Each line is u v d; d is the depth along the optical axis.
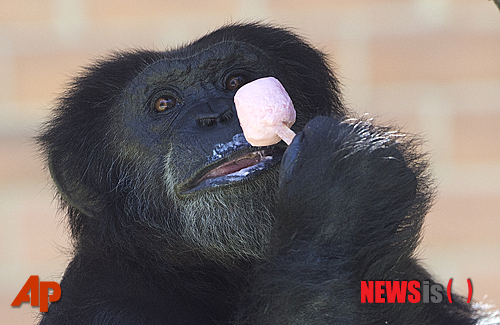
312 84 5.45
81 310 4.83
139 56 5.25
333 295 3.93
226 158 4.66
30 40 8.73
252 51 5.25
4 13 8.71
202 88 5.09
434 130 8.73
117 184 5.12
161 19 8.68
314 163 3.95
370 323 3.94
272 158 4.68
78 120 5.24
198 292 5.06
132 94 5.14
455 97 8.71
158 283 5.03
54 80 8.76
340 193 3.89
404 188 3.95
